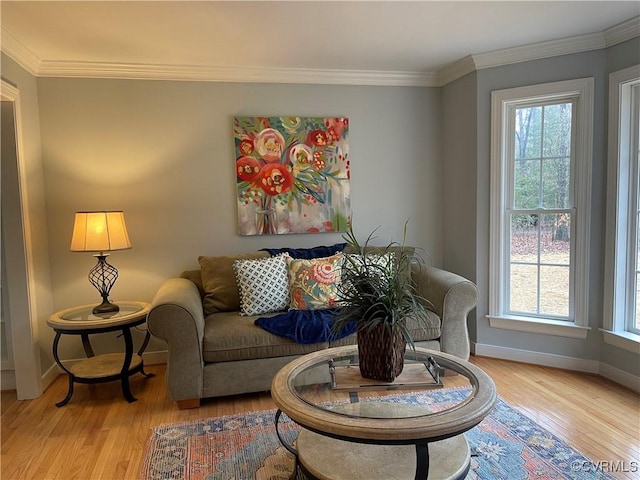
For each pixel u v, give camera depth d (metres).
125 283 3.38
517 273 3.35
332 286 3.00
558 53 3.02
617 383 2.88
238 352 2.66
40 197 3.12
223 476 1.98
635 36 2.69
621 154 2.82
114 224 2.90
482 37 2.90
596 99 2.92
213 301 3.12
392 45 3.01
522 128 3.26
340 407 1.71
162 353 3.44
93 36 2.69
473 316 3.51
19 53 2.79
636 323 2.87
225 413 2.59
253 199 3.52
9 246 2.80
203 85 3.40
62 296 3.27
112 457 2.15
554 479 1.89
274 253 3.37
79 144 3.24
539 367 3.20
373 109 3.72
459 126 3.59
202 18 2.47
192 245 3.47
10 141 2.76
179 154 3.40
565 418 2.42
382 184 3.79
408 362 2.11
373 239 3.80
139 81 3.30
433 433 1.49
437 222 3.92
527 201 3.28
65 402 2.75
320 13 2.45
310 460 1.73
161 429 2.39
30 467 2.08
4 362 2.99
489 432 2.27
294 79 3.54
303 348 2.73
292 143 3.55
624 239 2.87
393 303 1.88
